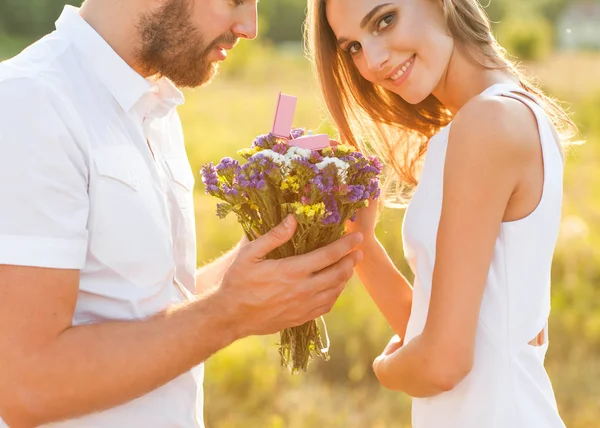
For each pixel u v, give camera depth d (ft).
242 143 44.60
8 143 5.41
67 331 5.54
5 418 5.53
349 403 14.48
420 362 5.80
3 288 5.37
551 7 224.53
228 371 14.38
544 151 5.70
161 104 6.59
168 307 6.27
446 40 6.26
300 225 5.85
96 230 5.84
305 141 6.11
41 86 5.63
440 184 5.95
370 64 6.31
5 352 5.37
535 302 5.93
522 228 5.74
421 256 6.16
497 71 6.27
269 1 182.60
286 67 113.80
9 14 151.64
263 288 5.83
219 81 95.20
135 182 6.01
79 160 5.69
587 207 27.32
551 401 6.09
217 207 6.04
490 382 5.89
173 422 6.21
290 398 14.10
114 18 6.19
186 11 6.21
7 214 5.37
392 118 7.29
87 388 5.49
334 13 6.44
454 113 6.61
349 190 5.90
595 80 77.36
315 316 6.09
